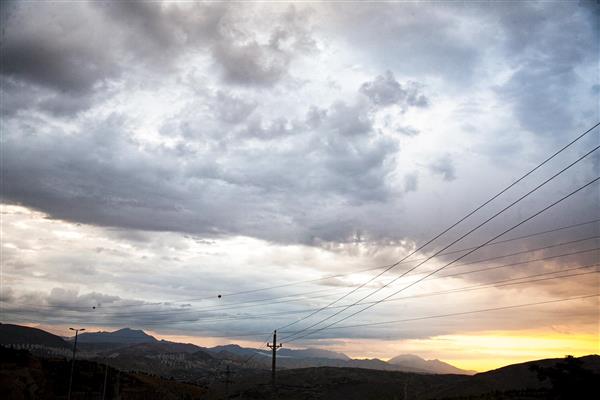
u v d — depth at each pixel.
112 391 142.00
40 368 132.00
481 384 133.88
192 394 180.12
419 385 182.75
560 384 59.72
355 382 188.75
